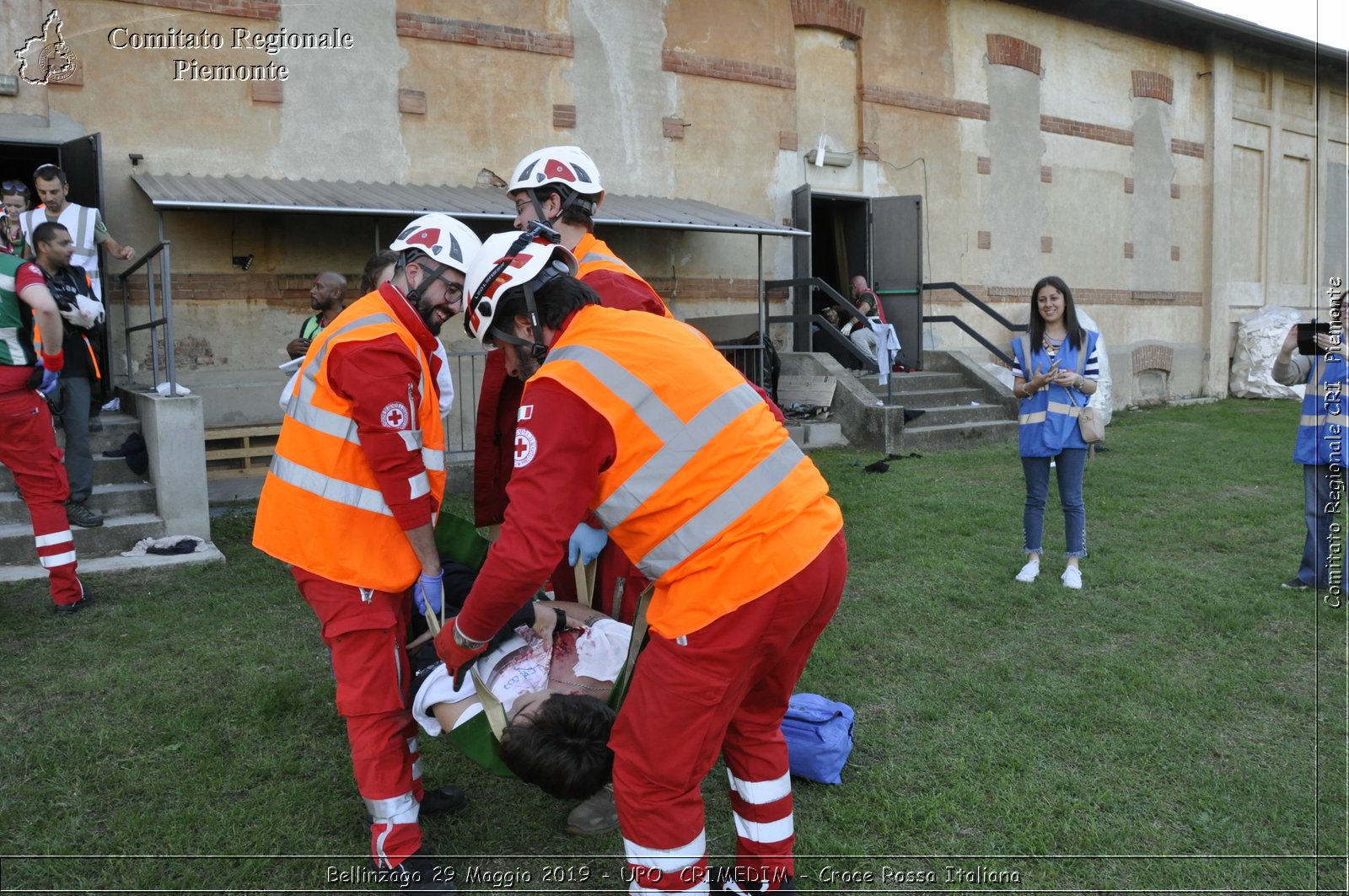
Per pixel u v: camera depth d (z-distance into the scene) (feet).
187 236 27.25
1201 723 12.17
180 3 26.81
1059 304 17.51
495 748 8.52
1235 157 58.13
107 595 17.33
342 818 9.93
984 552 20.20
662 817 7.37
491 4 32.04
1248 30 54.03
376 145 30.17
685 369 7.38
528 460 7.16
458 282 9.18
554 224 11.08
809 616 7.48
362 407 8.36
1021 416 18.24
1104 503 24.97
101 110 25.98
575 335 7.56
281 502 8.75
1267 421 44.45
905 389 39.58
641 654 7.56
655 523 7.26
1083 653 14.60
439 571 9.02
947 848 9.52
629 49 35.14
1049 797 10.42
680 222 31.35
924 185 44.06
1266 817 10.01
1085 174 50.49
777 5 38.93
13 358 15.43
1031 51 47.42
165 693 12.88
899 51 42.83
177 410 20.59
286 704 12.44
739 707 8.11
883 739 11.78
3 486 20.81
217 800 10.25
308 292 29.07
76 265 21.81
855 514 23.68
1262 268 60.54
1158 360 54.54
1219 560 19.86
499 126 32.42
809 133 40.63
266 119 28.30
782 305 39.83
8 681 13.26
